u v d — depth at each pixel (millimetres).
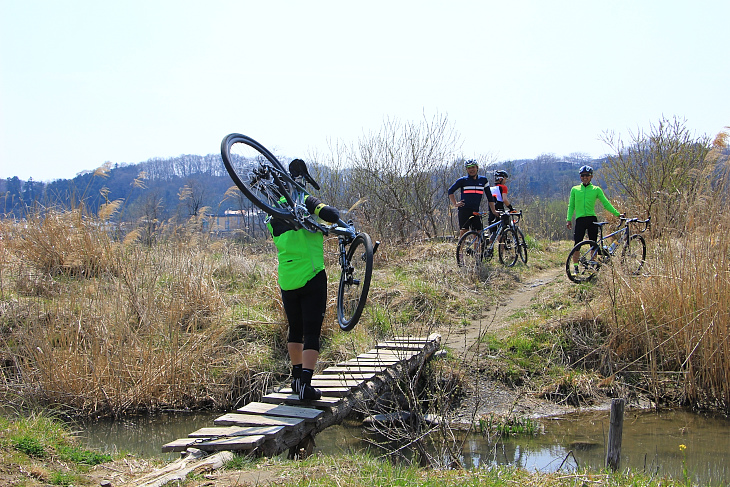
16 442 4324
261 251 12352
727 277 7316
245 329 8641
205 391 7637
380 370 6145
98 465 4215
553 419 6871
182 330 8445
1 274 8703
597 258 10031
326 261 11141
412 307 9969
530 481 3748
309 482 3516
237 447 4184
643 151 15023
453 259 12242
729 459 5504
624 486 3789
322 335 8641
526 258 12719
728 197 7945
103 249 9156
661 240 8500
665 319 7777
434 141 16422
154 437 6430
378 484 3471
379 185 16469
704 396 7250
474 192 12047
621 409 4246
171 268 9336
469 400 7309
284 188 4809
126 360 7383
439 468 4398
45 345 7066
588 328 8500
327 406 5016
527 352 8281
